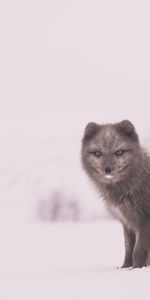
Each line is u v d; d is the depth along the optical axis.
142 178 12.16
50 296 8.59
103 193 12.60
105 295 8.31
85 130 12.45
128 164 11.96
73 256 17.86
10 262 16.70
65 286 9.31
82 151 12.47
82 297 8.30
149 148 13.09
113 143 11.90
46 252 19.42
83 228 29.53
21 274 12.08
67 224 32.84
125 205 12.36
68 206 35.94
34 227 31.33
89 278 10.05
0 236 26.12
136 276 9.83
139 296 8.08
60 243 22.42
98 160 11.98
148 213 12.22
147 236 12.21
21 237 25.61
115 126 12.27
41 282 10.03
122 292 8.42
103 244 21.42
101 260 16.16
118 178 12.02
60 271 12.24
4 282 10.38
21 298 8.61
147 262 12.26
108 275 10.28
